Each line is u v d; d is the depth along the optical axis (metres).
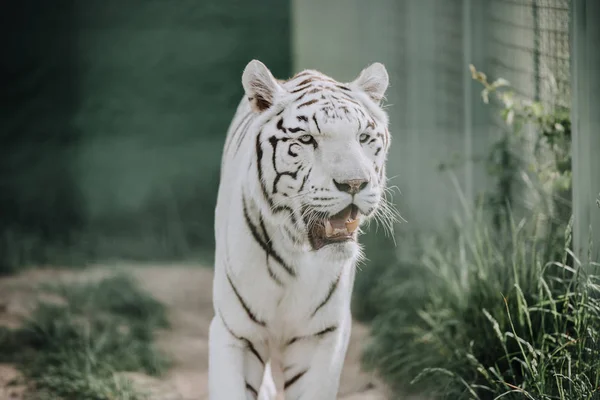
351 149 4.51
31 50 13.69
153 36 14.05
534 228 6.38
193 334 8.93
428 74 9.55
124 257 12.04
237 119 5.70
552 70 6.43
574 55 5.74
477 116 8.04
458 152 8.70
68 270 11.02
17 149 13.45
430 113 9.50
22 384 7.04
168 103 14.09
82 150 13.66
